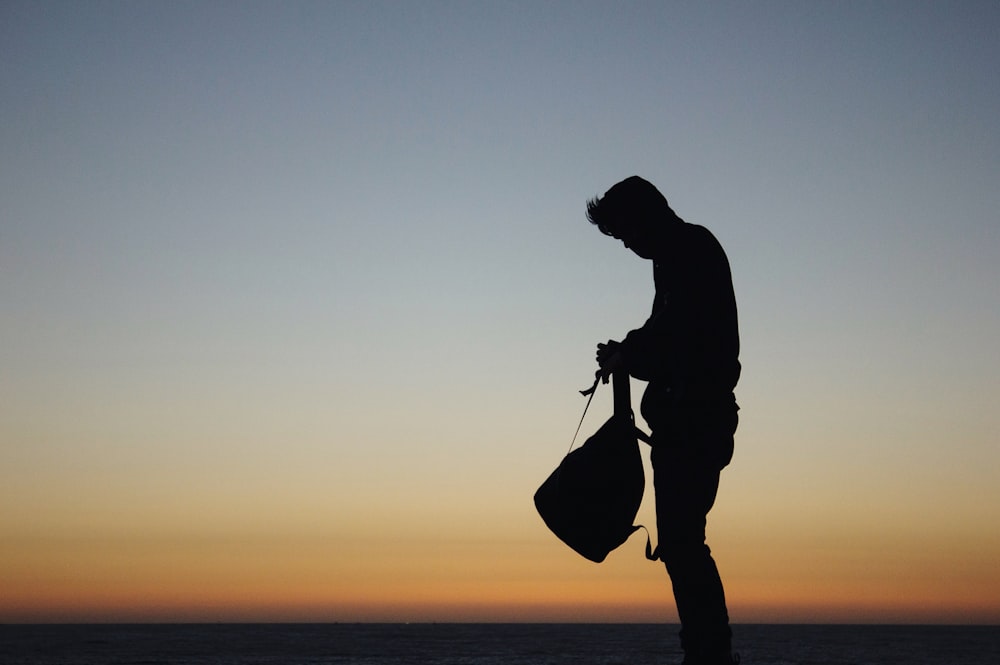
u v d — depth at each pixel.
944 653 21.36
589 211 3.47
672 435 3.25
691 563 3.20
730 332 3.28
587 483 3.34
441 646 22.78
